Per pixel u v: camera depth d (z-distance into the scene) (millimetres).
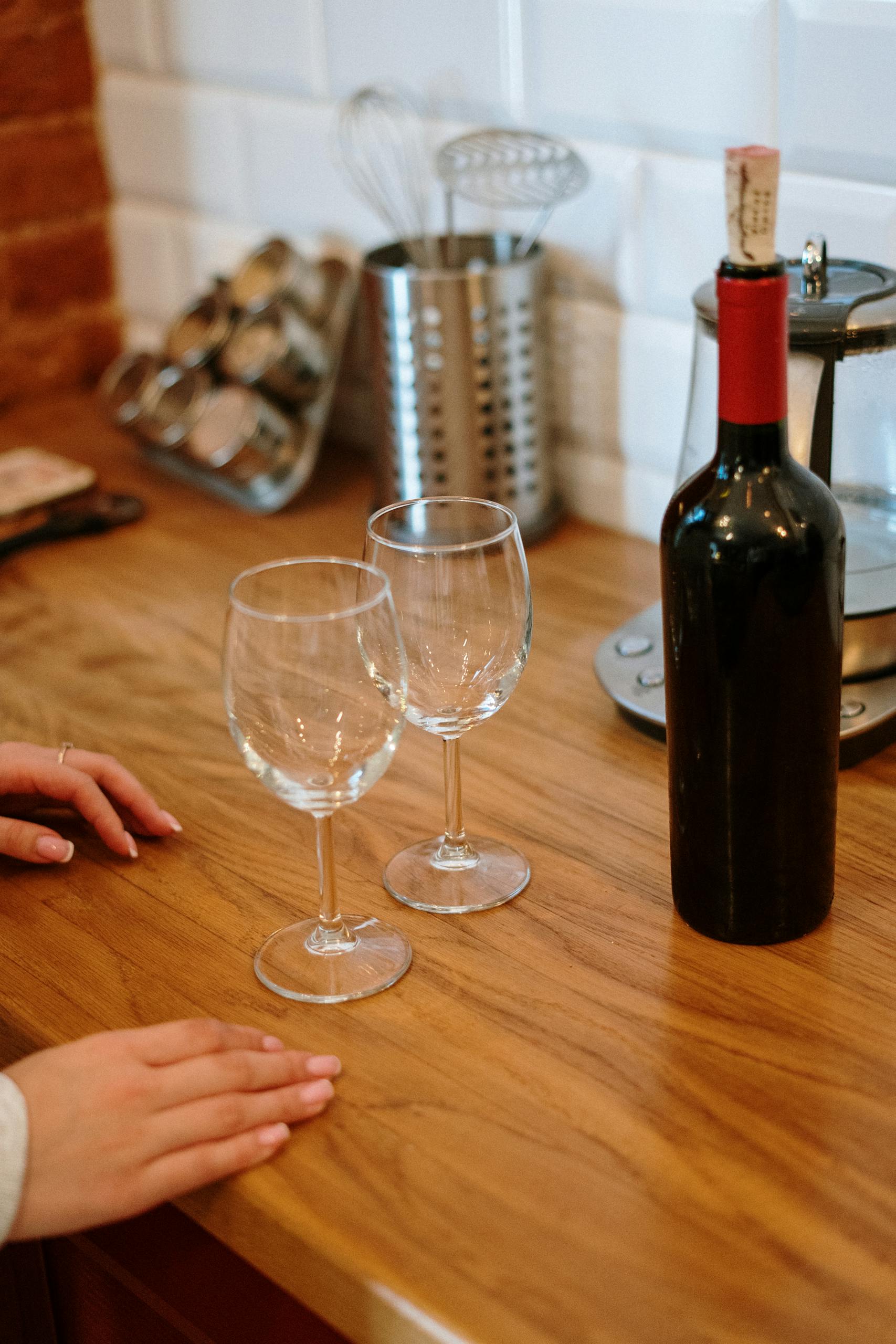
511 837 809
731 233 581
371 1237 554
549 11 1064
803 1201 560
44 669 1031
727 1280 526
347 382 1389
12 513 1270
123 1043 612
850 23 900
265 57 1305
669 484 1145
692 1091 618
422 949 720
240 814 852
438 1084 632
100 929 754
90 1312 776
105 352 1619
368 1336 549
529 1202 566
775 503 619
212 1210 598
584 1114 609
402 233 1241
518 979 694
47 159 1488
